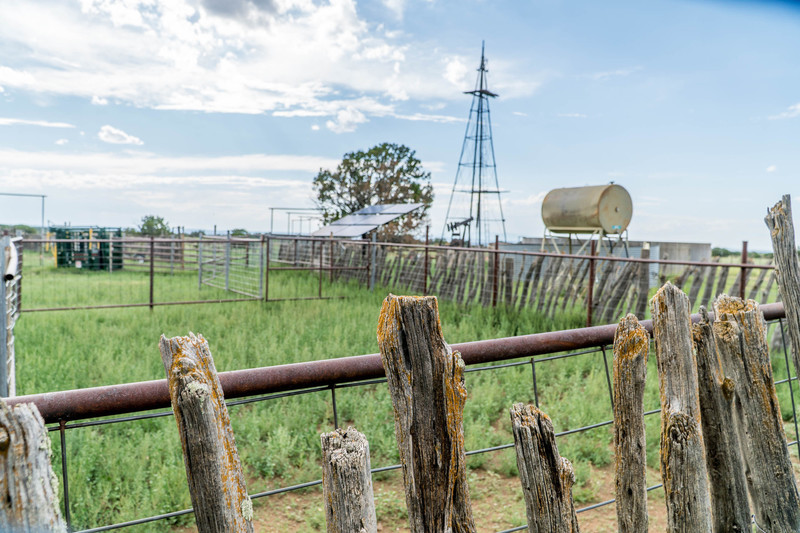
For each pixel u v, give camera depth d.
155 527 3.32
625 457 1.55
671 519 1.49
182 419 1.06
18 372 5.92
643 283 9.08
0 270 3.55
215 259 16.03
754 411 1.79
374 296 13.23
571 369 6.55
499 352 1.95
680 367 1.55
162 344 1.12
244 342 7.66
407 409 1.19
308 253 20.70
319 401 5.32
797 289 1.96
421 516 1.18
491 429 4.72
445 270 13.09
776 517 1.77
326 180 32.50
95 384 5.70
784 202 2.01
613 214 15.04
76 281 17.22
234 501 1.07
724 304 1.92
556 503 1.35
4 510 0.85
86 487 3.53
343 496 1.10
